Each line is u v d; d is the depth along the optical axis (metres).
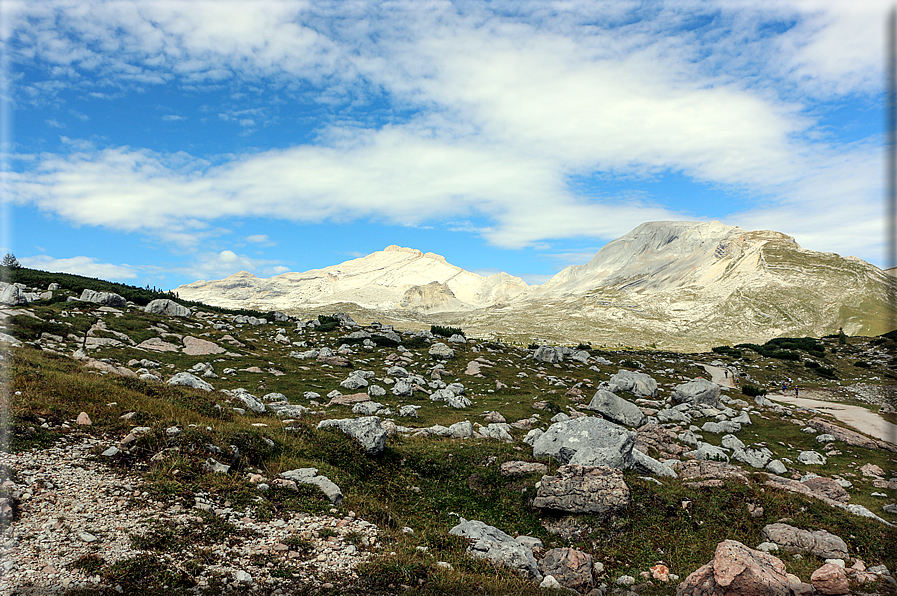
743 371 89.75
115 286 73.06
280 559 13.62
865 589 14.62
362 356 59.41
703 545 18.77
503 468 23.66
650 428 41.28
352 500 18.80
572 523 19.91
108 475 15.51
